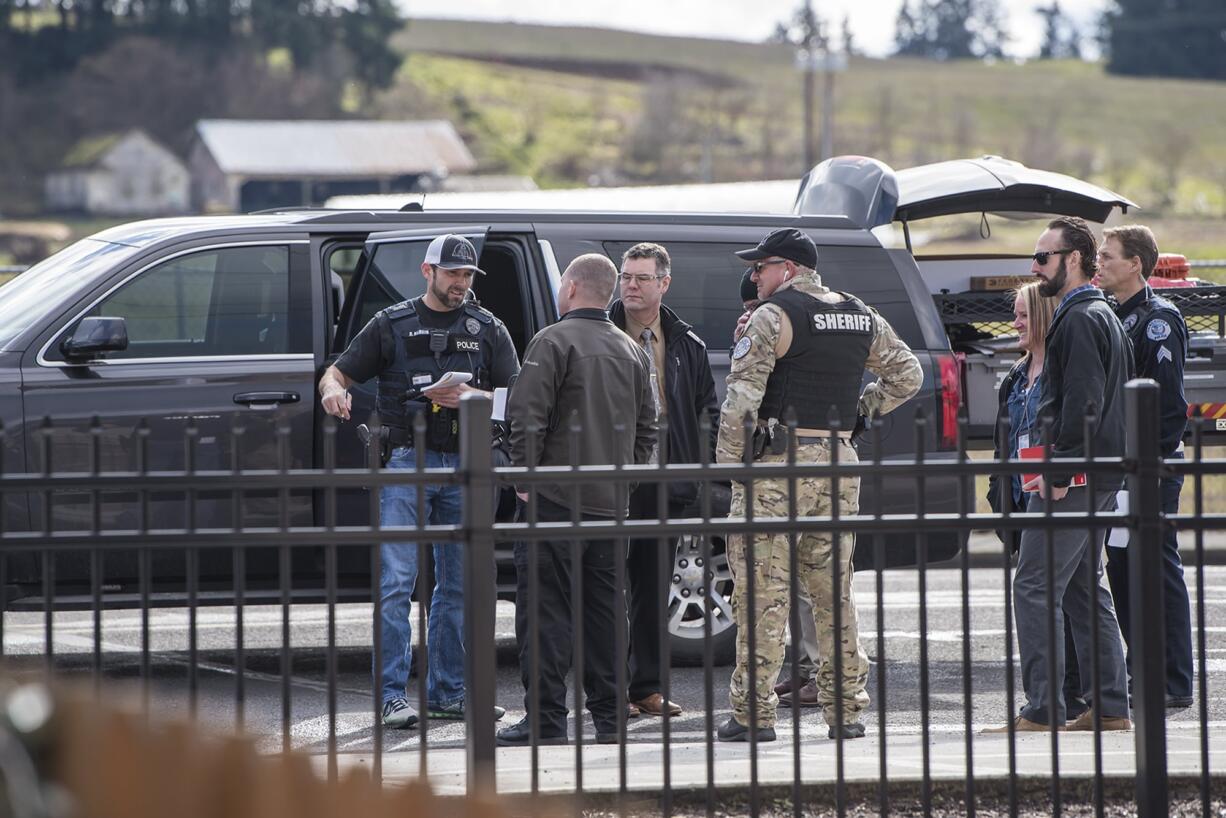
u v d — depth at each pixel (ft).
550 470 50.70
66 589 85.25
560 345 72.49
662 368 81.87
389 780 51.62
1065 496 73.56
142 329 85.71
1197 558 53.72
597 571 73.56
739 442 69.82
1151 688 53.31
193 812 28.30
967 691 52.70
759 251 71.46
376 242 88.33
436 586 81.25
